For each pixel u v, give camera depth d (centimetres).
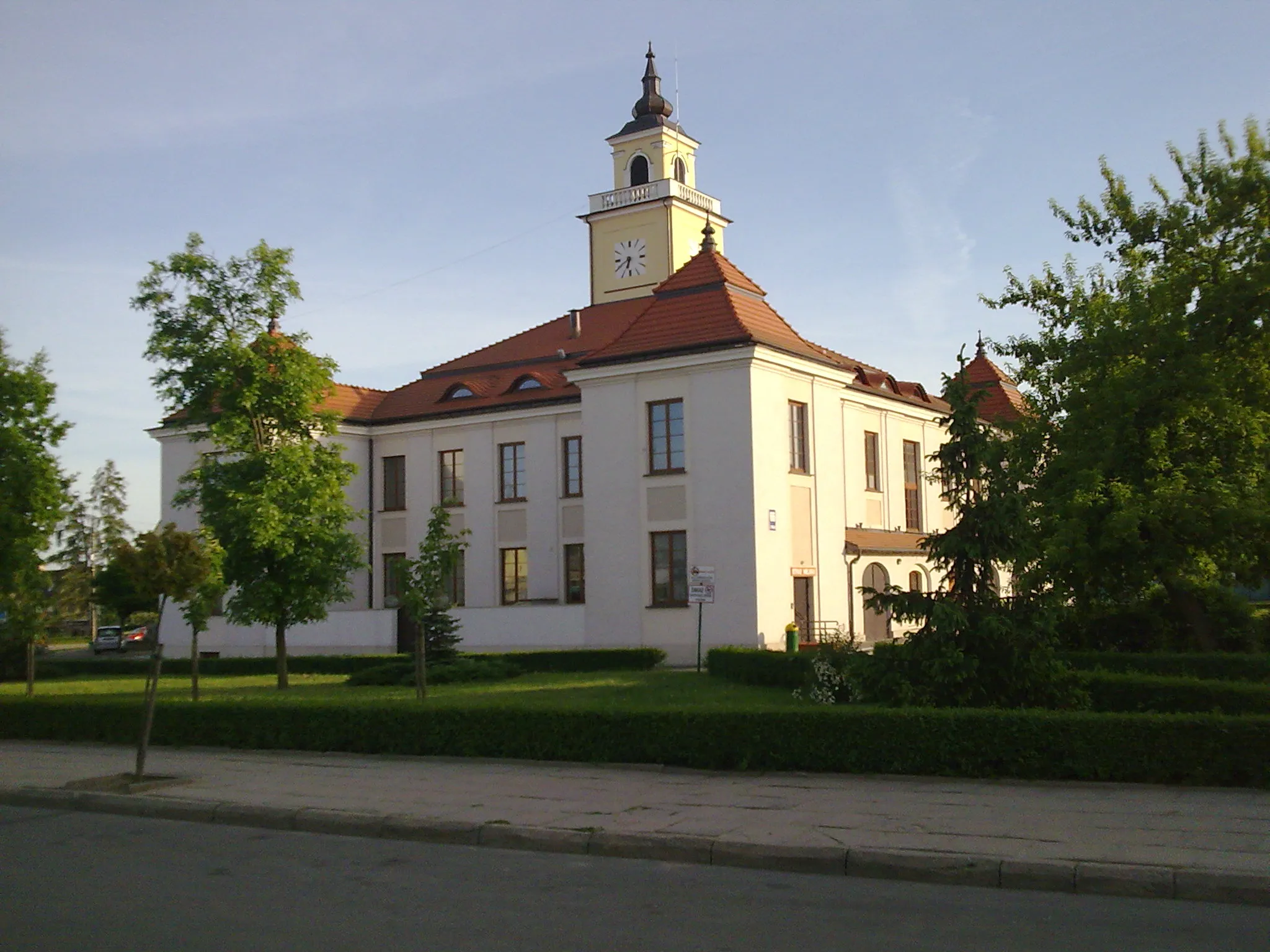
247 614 2591
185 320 2586
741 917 808
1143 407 2252
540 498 3872
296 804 1261
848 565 3459
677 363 3114
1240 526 2120
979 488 1598
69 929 805
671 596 3111
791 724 1349
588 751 1470
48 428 2373
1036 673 1487
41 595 2684
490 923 803
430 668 2750
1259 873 839
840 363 3862
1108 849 922
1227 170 2456
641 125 4928
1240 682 1493
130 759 1678
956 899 852
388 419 4209
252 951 743
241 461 2669
